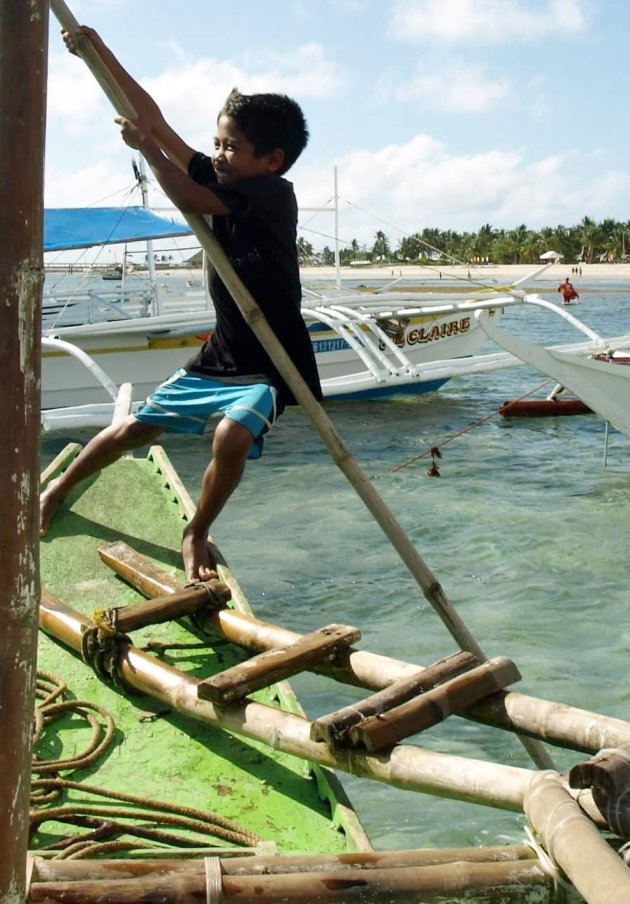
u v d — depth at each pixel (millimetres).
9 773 1596
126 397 6469
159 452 5738
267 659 3156
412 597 7941
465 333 18219
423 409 17062
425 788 2455
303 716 3215
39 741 3314
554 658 6680
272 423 3951
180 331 14945
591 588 8141
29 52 1470
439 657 6715
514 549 9250
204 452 13805
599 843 1913
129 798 2967
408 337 17344
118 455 4496
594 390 11398
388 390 17656
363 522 10227
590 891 1808
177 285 17422
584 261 132750
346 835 2855
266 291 3686
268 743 2902
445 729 5723
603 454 13594
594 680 6324
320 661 3207
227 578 4180
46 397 14461
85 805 2963
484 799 2328
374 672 3102
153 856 2637
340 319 15203
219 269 3119
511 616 7512
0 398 1523
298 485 11852
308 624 7395
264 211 3529
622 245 128375
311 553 9164
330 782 3041
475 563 8844
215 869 2059
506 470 12656
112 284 15477
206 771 3189
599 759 2088
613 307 50594
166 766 3207
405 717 2609
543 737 2588
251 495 11398
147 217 14633
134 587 4285
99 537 4711
